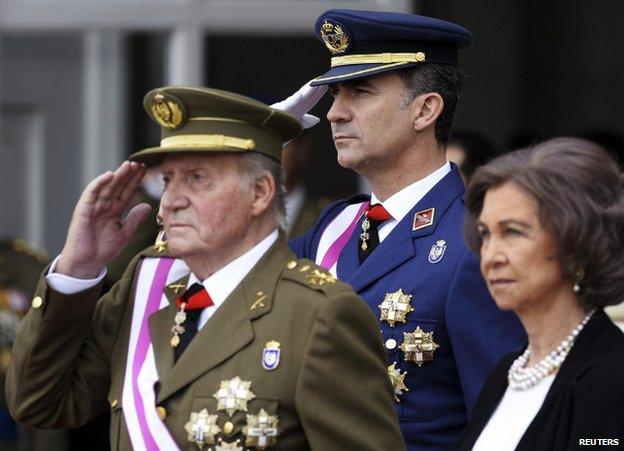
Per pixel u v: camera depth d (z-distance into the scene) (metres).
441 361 12.40
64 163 25.05
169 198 11.14
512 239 10.09
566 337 10.18
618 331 10.12
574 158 10.04
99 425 19.92
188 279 11.64
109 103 24.95
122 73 24.88
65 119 25.03
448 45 13.16
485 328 12.15
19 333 11.69
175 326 11.31
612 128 27.52
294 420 10.85
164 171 11.25
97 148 25.05
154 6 24.47
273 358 10.88
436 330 12.38
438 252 12.61
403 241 12.81
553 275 10.06
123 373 11.45
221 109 11.07
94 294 11.60
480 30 27.27
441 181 13.05
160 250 11.94
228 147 11.02
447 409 12.38
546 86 27.44
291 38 24.84
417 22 12.95
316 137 23.89
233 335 11.02
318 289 11.02
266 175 11.20
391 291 12.61
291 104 13.40
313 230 13.74
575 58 27.52
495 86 27.36
